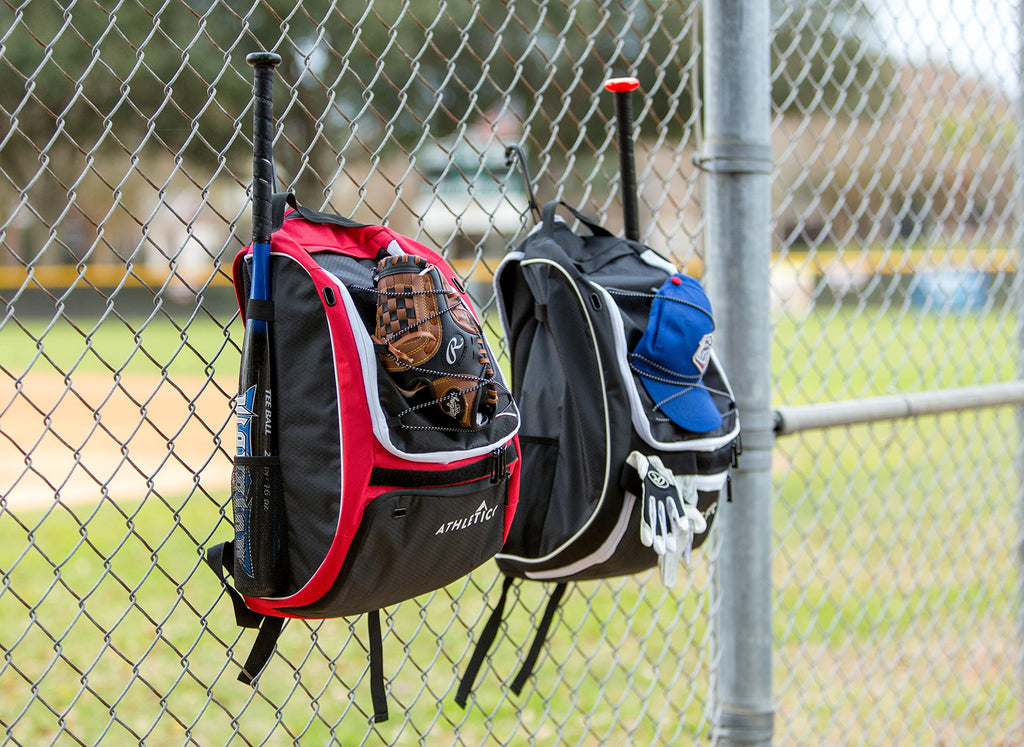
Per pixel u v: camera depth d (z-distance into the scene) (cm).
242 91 1287
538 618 607
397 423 201
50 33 1338
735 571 321
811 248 388
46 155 229
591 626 603
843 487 959
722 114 310
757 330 315
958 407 389
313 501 201
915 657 565
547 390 264
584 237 282
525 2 1795
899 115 413
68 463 1108
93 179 1894
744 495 319
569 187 1861
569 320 250
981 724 458
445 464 208
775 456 1080
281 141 467
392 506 199
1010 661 475
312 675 524
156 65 1255
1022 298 434
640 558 256
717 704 331
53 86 1311
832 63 387
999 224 452
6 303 219
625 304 256
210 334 2217
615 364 244
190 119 248
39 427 1340
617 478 243
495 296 274
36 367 1838
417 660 545
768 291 318
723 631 325
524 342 275
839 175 2105
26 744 438
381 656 230
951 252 447
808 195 2162
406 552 206
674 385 253
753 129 311
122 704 488
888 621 623
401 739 457
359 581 201
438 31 1741
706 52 313
